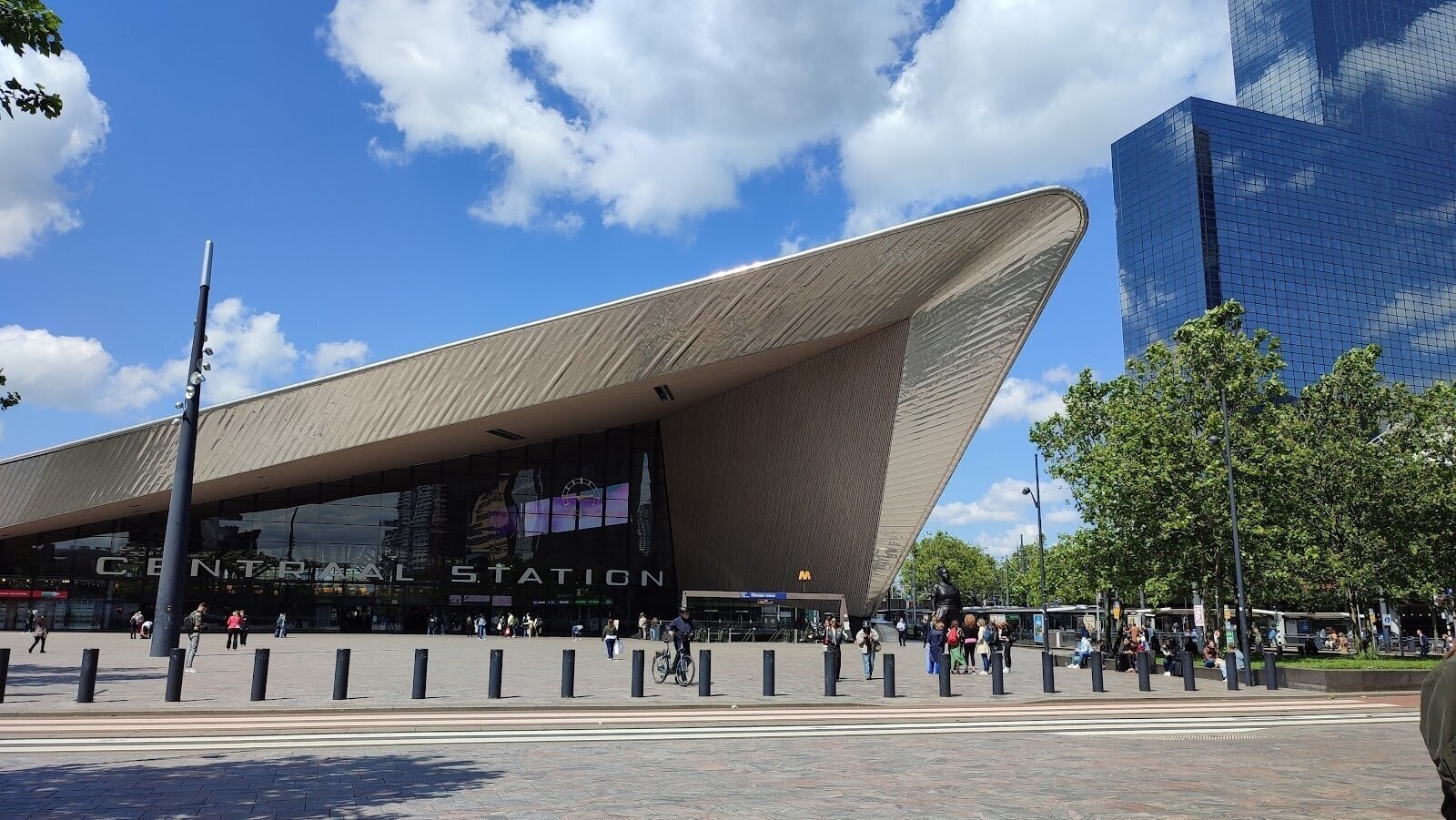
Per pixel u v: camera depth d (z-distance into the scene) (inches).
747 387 1797.5
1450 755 150.0
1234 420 1131.3
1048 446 1435.8
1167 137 4559.5
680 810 272.4
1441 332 4618.6
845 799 291.4
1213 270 4298.7
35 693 600.4
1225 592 1202.0
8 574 2003.0
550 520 2112.5
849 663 1135.6
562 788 305.9
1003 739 457.7
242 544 2044.8
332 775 326.0
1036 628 2041.1
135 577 2027.6
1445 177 4896.7
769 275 1352.1
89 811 264.8
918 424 1542.8
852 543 1772.9
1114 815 270.7
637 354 1487.5
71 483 1791.3
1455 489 1146.7
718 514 2021.4
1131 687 817.5
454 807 273.4
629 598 2097.7
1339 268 4495.6
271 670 839.7
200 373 1030.4
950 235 1293.1
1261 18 5516.7
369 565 2064.5
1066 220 1250.0
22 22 275.3
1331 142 4655.5
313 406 1620.3
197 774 325.7
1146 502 1111.6
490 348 1503.4
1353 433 1234.0
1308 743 453.1
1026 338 1352.1
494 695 611.2
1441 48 5334.6
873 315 1469.0
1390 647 1716.3
